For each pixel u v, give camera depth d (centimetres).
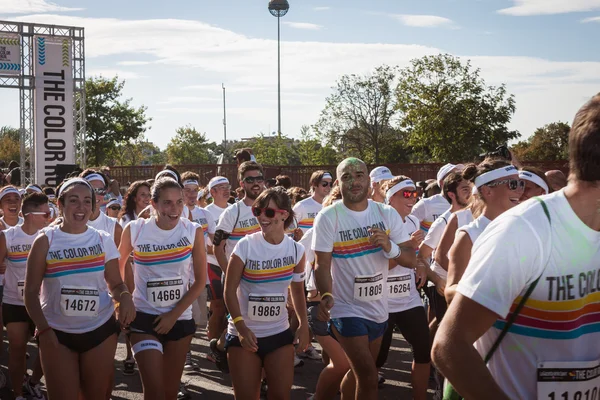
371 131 4119
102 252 428
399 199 579
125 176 2594
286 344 425
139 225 462
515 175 373
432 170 2197
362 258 437
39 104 2580
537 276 186
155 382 425
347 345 430
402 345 786
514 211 191
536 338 193
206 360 717
